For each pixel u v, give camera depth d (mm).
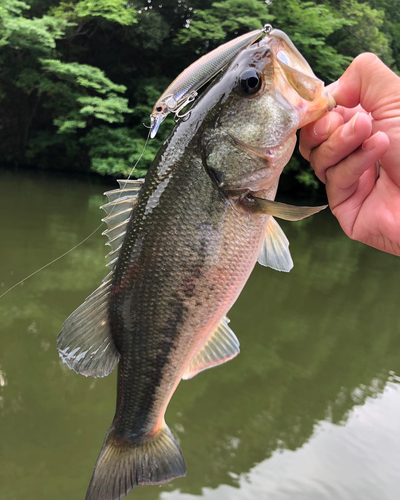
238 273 218
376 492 433
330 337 787
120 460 237
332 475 455
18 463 440
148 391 230
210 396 584
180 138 215
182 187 212
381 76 188
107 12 2160
